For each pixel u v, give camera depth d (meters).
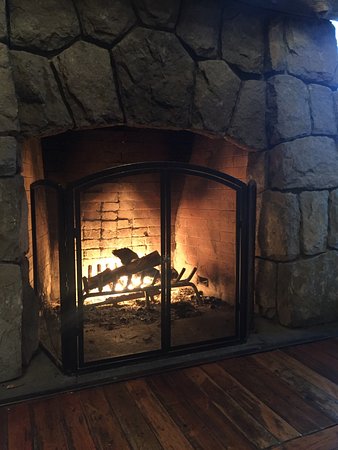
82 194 2.83
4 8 1.73
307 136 2.44
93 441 1.43
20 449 1.38
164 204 2.05
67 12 1.86
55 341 2.21
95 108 1.96
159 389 1.79
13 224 1.78
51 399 1.70
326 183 2.51
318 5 2.21
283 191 2.39
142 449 1.39
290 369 1.99
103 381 1.84
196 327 2.51
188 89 2.14
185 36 2.10
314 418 1.58
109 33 1.93
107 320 2.61
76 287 1.90
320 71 2.44
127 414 1.60
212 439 1.44
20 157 1.90
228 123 2.29
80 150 2.85
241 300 2.24
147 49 2.02
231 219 2.74
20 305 1.83
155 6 2.00
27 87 1.82
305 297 2.49
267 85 2.37
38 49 1.83
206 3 2.13
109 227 2.95
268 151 2.46
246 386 1.82
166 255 2.07
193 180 3.07
